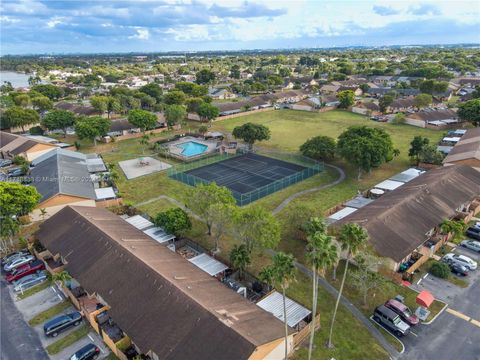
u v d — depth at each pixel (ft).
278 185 271.28
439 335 134.21
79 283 152.97
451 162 278.87
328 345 129.59
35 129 425.28
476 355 125.08
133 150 367.25
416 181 241.96
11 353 130.11
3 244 194.59
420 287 159.94
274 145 375.04
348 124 455.63
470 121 399.65
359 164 265.95
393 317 135.74
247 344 107.34
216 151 359.25
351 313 145.79
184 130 444.14
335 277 167.12
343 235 123.75
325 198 247.70
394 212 191.21
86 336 137.39
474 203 229.45
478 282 162.91
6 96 559.38
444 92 583.58
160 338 118.83
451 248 188.85
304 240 196.85
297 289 159.94
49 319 145.79
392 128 423.64
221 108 528.22
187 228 193.06
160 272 144.05
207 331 115.44
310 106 548.31
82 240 176.04
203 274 154.20
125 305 135.23
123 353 123.34
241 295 143.13
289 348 125.80
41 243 187.73
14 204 189.88
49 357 128.16
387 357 125.18
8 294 161.48
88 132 364.38
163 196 257.14
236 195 255.29
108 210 223.92
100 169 296.92
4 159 340.59
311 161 323.78
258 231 158.20
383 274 167.02
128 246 165.07
